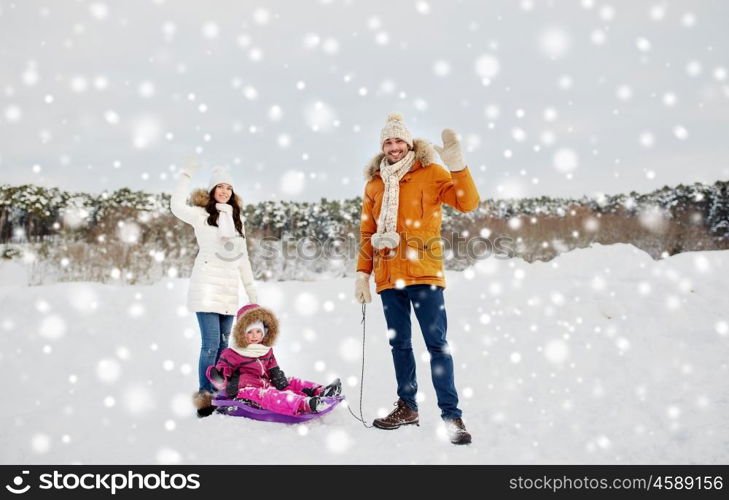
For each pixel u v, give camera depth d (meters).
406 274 2.87
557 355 3.37
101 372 2.92
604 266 6.57
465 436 2.65
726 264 6.01
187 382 4.15
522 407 3.29
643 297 5.21
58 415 3.20
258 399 3.09
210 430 2.86
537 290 5.86
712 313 4.76
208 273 3.46
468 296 6.11
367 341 5.16
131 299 6.18
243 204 3.80
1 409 3.54
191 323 5.67
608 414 3.04
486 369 4.17
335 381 3.32
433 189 2.96
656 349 4.18
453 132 2.73
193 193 3.65
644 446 2.58
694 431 2.65
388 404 3.49
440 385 2.78
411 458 2.50
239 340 3.34
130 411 3.33
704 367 3.77
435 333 2.82
